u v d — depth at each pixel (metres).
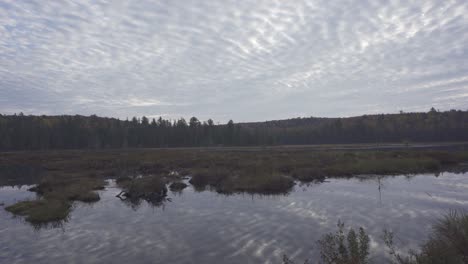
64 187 19.20
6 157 49.75
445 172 23.58
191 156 40.72
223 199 15.09
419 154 33.28
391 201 13.51
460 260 5.56
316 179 21.25
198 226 10.45
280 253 7.71
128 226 10.78
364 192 15.89
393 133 104.06
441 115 121.44
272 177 18.39
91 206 14.46
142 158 39.34
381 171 24.23
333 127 113.62
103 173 28.34
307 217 11.16
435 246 6.01
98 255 8.05
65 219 12.03
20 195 18.48
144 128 95.88
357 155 35.06
